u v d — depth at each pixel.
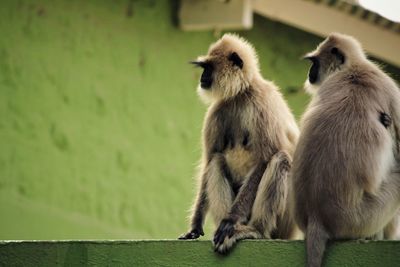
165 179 27.52
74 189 25.81
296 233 17.78
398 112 16.06
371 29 27.53
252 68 19.23
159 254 15.09
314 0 26.72
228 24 26.72
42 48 25.75
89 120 26.31
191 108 28.17
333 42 18.28
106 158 26.50
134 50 27.31
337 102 15.81
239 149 18.66
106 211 26.33
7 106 24.94
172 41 27.95
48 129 25.56
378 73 16.47
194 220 18.53
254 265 14.95
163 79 27.72
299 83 29.33
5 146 24.67
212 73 19.31
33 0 25.78
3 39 25.14
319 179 15.23
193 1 27.41
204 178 18.70
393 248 14.47
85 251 15.08
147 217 27.05
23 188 24.83
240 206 17.75
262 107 18.56
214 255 15.07
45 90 25.66
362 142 15.29
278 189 17.72
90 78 26.44
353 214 15.13
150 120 27.39
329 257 14.74
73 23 26.36
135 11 27.45
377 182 15.31
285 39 29.33
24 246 15.11
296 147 15.98
